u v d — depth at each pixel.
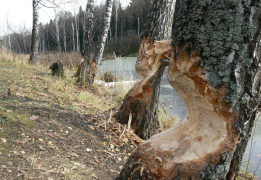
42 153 2.27
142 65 3.39
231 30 1.06
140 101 3.33
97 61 6.91
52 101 3.90
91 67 6.86
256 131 4.43
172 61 1.29
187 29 1.16
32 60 8.67
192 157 1.30
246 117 1.19
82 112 3.79
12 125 2.55
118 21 35.91
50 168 2.08
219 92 1.14
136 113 3.38
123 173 1.57
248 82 1.13
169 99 6.97
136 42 27.09
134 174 1.46
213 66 1.12
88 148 2.69
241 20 1.04
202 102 1.23
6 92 3.68
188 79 1.21
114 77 8.73
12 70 5.87
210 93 1.16
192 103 1.30
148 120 3.41
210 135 1.30
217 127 1.25
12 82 4.43
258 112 1.24
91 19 6.38
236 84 1.11
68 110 3.64
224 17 1.05
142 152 1.48
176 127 1.54
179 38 1.21
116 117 3.55
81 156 2.47
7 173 1.85
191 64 1.17
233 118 1.18
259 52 1.09
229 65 1.10
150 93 3.29
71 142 2.67
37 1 8.59
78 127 3.08
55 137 2.64
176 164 1.31
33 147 2.31
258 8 1.03
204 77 1.15
